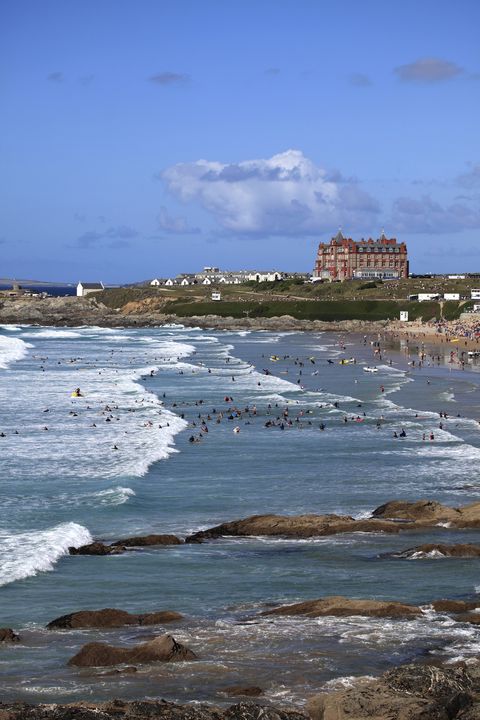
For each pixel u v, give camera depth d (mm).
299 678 36031
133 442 92188
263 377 162125
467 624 42656
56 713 29938
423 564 53625
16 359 191375
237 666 37344
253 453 88938
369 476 78625
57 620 42750
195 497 70562
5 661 37969
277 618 43656
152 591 48438
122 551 55938
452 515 64188
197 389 143875
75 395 129875
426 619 43438
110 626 42625
